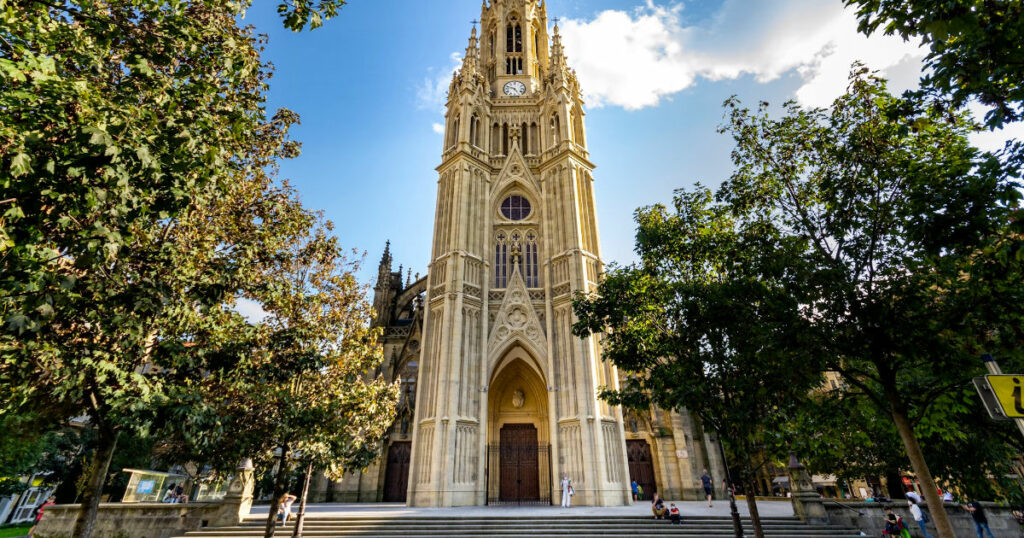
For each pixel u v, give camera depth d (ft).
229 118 32.60
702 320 45.88
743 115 48.11
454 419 106.42
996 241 27.99
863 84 39.47
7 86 22.80
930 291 32.99
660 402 49.88
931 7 21.94
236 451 47.52
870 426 50.72
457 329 115.96
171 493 102.99
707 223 55.16
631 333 54.13
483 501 104.63
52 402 39.06
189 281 38.37
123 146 23.88
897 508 74.18
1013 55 21.56
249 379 47.06
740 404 43.11
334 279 63.05
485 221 137.08
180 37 30.14
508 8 191.93
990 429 40.24
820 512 73.51
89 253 24.52
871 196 37.81
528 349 121.90
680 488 128.16
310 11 29.37
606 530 69.97
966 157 31.55
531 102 161.99
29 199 24.02
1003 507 72.54
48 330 31.83
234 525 71.10
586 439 104.01
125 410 33.65
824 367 37.45
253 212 53.01
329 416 54.95
